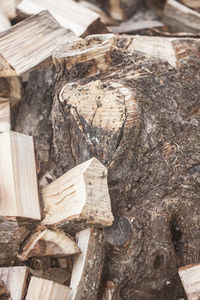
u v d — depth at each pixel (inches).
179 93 108.1
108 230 103.9
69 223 102.7
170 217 106.7
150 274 105.6
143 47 109.7
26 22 112.0
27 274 102.0
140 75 107.6
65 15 118.6
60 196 105.3
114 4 131.8
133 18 134.0
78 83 108.6
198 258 107.2
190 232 107.1
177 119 107.3
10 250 103.0
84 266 102.7
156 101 107.0
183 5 128.0
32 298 99.5
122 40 110.7
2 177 105.1
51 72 118.4
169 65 108.7
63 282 105.0
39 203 106.0
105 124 105.4
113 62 108.4
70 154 110.8
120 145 105.1
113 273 105.7
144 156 106.2
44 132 116.5
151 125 105.9
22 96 121.2
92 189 102.0
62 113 109.0
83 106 106.7
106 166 105.7
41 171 115.0
